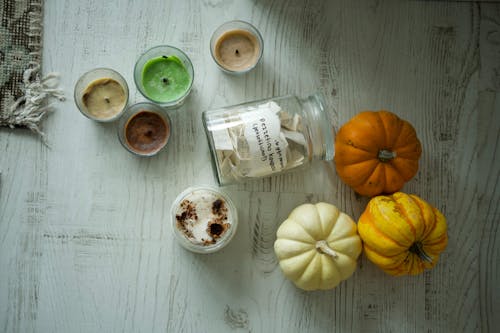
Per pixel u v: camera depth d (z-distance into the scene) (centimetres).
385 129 52
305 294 57
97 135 56
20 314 55
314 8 57
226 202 54
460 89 58
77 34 55
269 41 57
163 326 56
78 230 56
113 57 56
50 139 55
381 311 57
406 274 53
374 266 57
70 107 55
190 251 56
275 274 56
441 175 57
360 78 57
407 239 50
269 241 56
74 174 56
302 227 52
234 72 54
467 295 57
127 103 54
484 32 58
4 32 54
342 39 57
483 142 58
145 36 56
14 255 55
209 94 56
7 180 55
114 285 56
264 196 56
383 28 57
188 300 56
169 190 56
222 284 56
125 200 56
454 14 57
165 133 54
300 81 57
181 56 54
